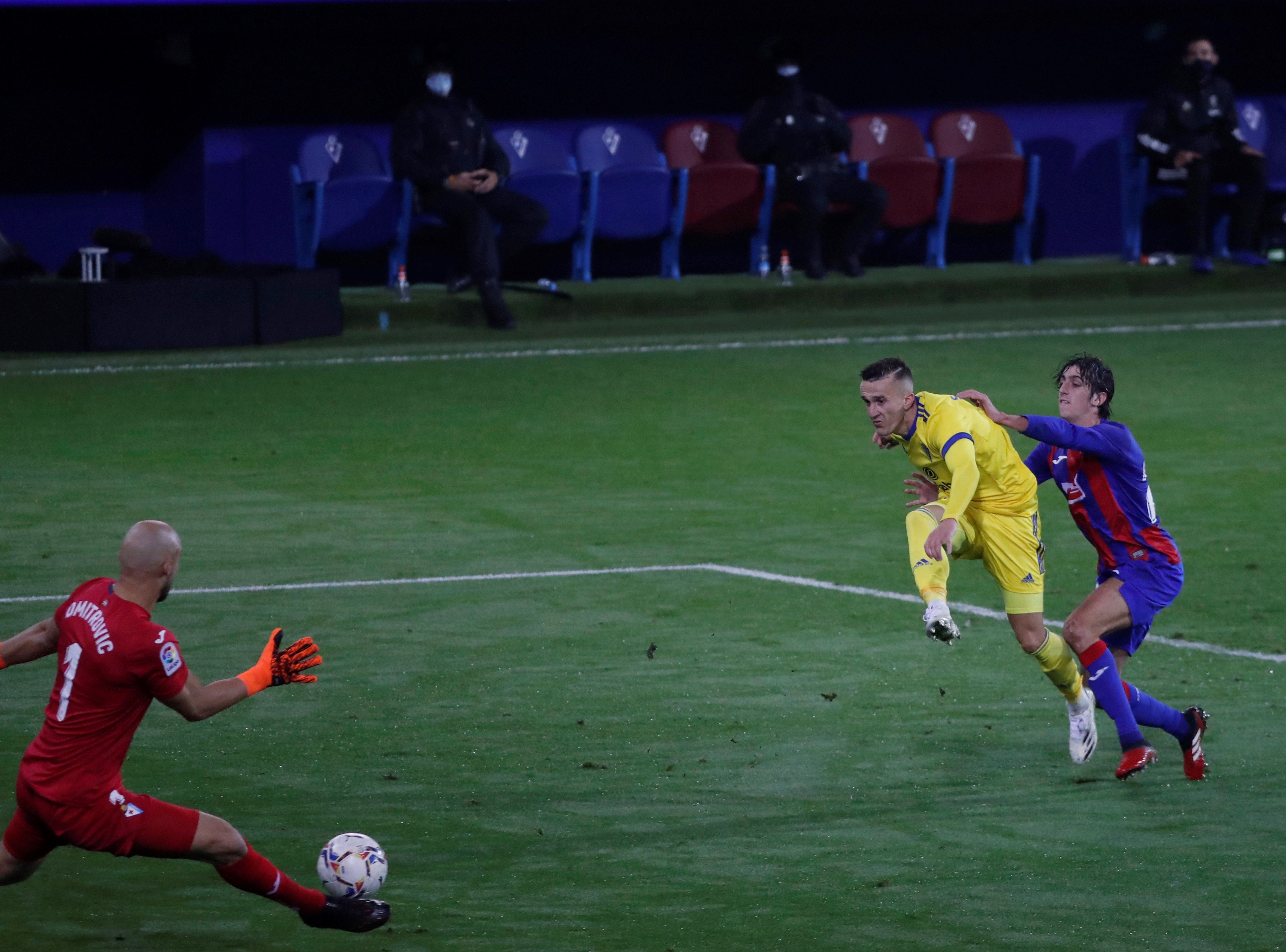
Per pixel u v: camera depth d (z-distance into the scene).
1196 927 17.66
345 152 68.25
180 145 70.56
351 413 51.00
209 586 32.62
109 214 71.44
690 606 31.44
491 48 73.81
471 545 36.03
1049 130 81.19
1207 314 70.62
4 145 69.19
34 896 18.56
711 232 73.25
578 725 24.78
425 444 46.69
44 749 16.14
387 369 58.56
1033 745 23.95
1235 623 30.12
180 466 43.66
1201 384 56.09
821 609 31.25
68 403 51.94
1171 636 29.36
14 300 60.12
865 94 79.25
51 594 31.84
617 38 75.50
